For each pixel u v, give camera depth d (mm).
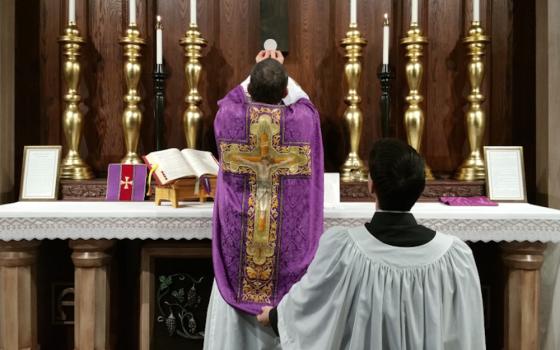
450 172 4246
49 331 4043
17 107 4145
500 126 4234
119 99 4191
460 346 1790
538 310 3316
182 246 3479
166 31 4207
